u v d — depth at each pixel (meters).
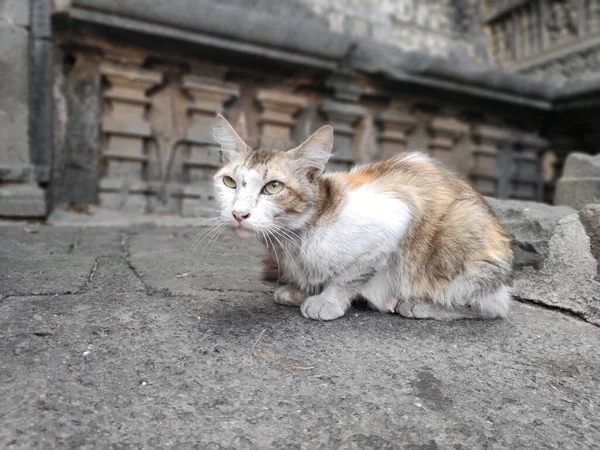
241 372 0.38
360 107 1.68
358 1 1.81
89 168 1.34
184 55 1.39
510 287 0.59
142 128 1.35
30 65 1.20
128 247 0.88
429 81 1.67
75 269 0.66
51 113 1.26
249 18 1.35
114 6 1.21
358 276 0.51
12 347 0.40
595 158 0.88
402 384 0.38
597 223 0.59
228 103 1.50
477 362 0.43
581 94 1.81
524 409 0.36
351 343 0.45
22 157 1.18
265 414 0.33
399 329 0.50
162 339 0.43
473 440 0.32
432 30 1.99
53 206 1.29
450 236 0.52
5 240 0.88
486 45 2.20
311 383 0.37
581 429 0.34
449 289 0.53
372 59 1.58
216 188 0.53
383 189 0.52
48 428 0.30
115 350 0.41
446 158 1.87
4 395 0.33
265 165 0.48
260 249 0.86
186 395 0.35
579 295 0.59
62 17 1.23
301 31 1.42
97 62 1.33
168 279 0.64
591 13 1.82
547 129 2.08
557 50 1.94
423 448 0.30
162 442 0.29
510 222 0.67
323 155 0.49
